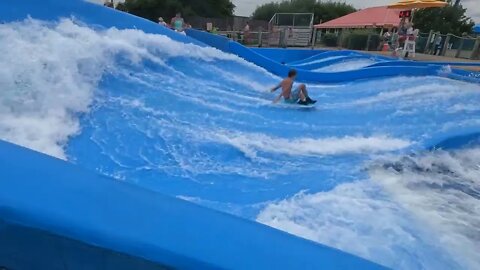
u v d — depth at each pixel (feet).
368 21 114.32
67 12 21.17
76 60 18.04
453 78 37.86
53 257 4.77
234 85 27.07
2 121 13.08
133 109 18.10
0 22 17.17
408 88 33.14
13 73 14.88
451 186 15.20
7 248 4.77
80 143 14.19
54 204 4.77
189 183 13.39
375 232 11.40
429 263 10.30
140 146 15.19
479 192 14.82
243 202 12.59
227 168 14.79
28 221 4.58
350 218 12.05
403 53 53.42
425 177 15.79
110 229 4.68
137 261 4.61
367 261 5.46
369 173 15.33
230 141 17.11
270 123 20.71
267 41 79.92
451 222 12.41
